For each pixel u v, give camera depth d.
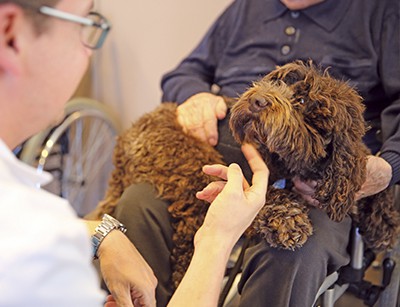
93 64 2.31
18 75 0.58
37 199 0.51
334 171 0.94
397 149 1.11
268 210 0.98
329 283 1.08
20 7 0.55
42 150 1.92
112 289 0.86
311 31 1.31
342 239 1.07
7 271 0.45
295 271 0.96
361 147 1.00
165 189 1.12
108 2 2.18
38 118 0.63
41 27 0.57
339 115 0.92
